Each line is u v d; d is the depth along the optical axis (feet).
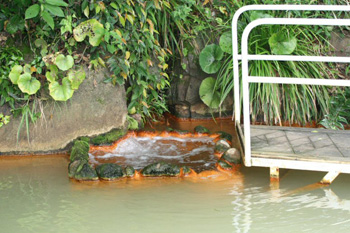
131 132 15.85
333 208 11.05
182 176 12.99
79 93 14.84
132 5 15.28
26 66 14.03
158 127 17.37
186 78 18.07
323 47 17.87
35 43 13.88
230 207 11.10
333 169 11.69
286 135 14.01
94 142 15.12
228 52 17.24
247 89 11.80
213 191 12.03
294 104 17.15
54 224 10.34
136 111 16.71
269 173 13.16
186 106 18.33
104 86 15.14
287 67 17.22
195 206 11.17
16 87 14.19
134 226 10.22
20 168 13.75
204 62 17.42
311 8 12.10
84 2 13.92
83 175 12.73
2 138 14.52
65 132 14.90
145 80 16.72
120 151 14.98
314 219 10.51
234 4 17.98
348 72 17.61
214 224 10.29
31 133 14.66
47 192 12.06
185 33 17.87
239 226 10.20
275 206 11.16
